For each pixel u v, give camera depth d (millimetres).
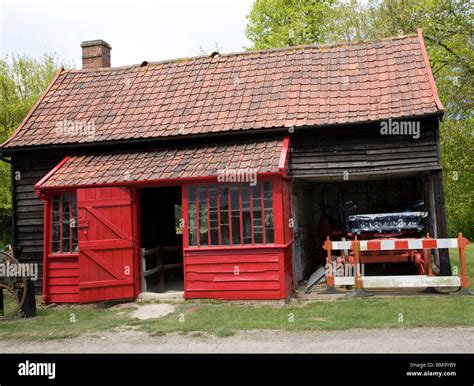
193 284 11188
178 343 7797
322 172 11992
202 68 15359
